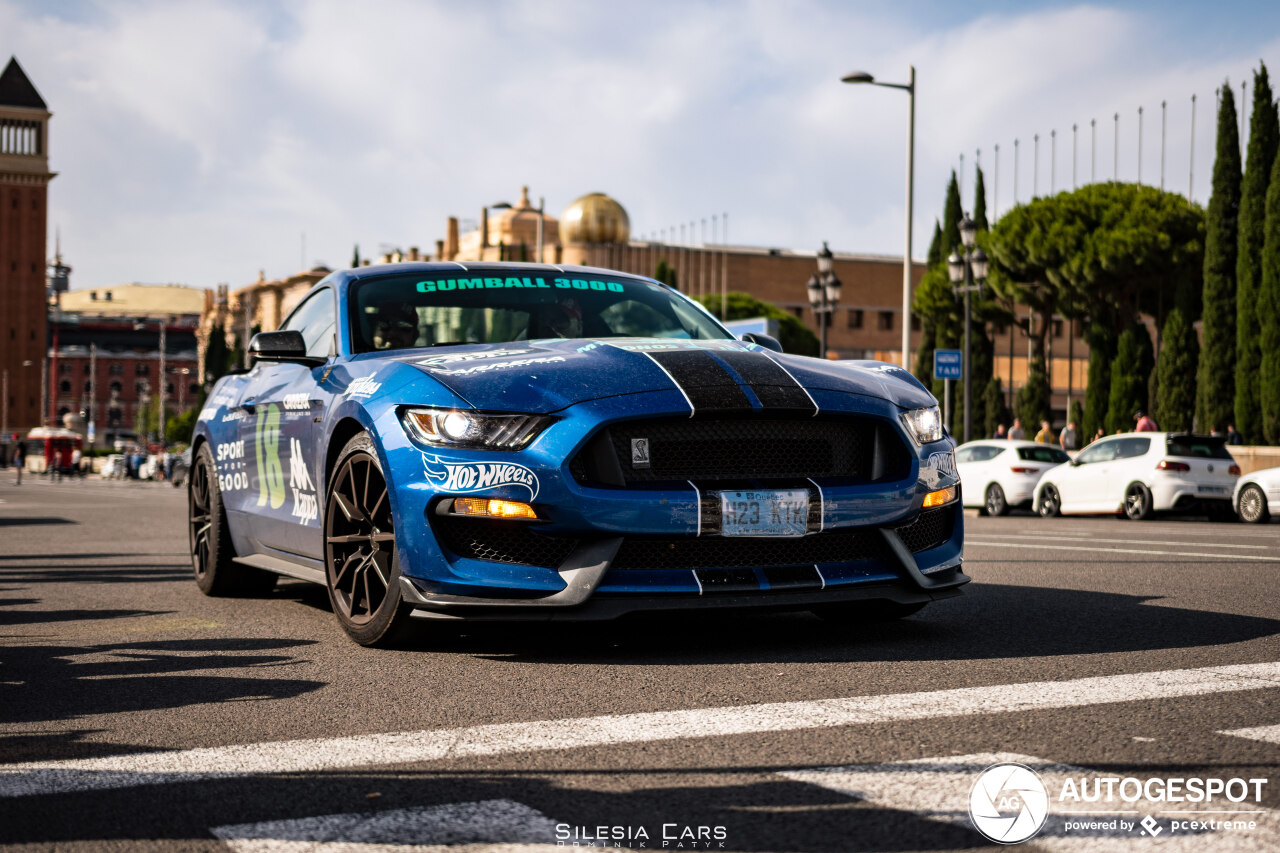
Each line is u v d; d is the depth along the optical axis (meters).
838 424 4.47
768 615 5.32
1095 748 2.93
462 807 2.55
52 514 17.23
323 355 5.45
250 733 3.25
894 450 4.54
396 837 2.36
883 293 87.50
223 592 6.58
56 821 2.50
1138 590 6.26
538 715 3.42
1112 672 3.91
